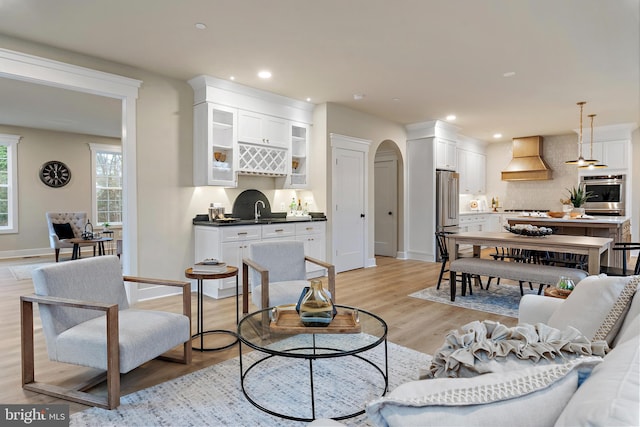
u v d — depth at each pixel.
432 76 4.38
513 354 0.98
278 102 5.17
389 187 7.43
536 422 0.71
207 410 2.00
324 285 4.91
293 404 2.06
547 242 3.73
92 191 8.29
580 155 6.77
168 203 4.36
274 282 3.29
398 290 4.66
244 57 3.79
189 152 4.56
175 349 2.81
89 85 3.71
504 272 3.77
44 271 2.14
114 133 8.09
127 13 2.91
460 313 3.71
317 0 2.74
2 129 7.16
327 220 5.54
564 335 1.03
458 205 7.34
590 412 0.56
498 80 4.52
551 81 4.57
